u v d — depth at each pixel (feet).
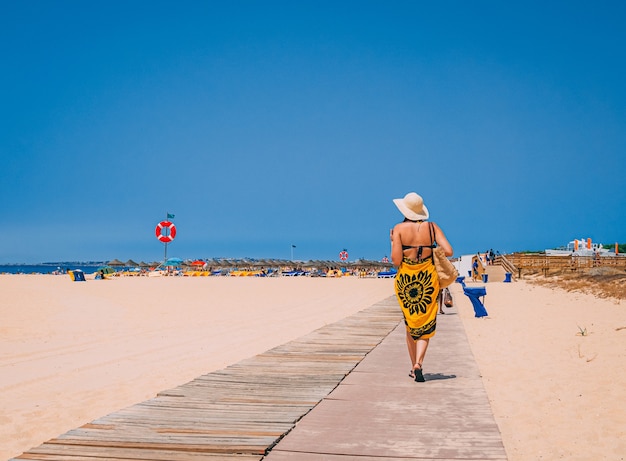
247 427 14.32
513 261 148.56
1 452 15.80
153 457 12.07
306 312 59.88
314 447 12.80
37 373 27.17
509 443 14.64
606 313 46.78
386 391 18.58
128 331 43.88
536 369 24.09
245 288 108.68
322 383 19.95
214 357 31.30
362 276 235.20
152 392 22.80
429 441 13.19
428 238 19.42
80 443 13.03
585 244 175.52
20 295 76.89
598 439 14.74
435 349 28.73
